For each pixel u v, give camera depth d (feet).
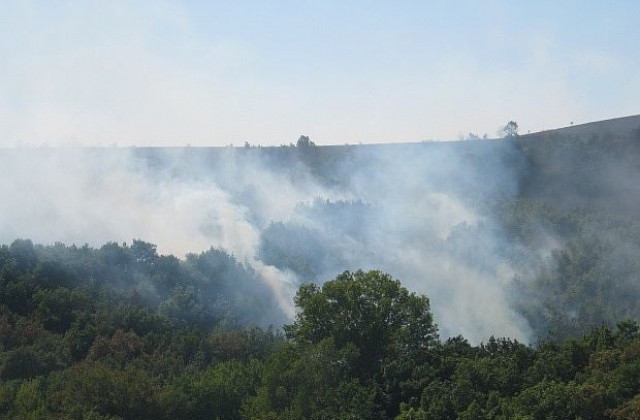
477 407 123.54
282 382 146.82
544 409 121.29
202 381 163.12
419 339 165.07
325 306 164.14
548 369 142.31
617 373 131.23
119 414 146.41
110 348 195.72
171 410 151.23
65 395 147.84
